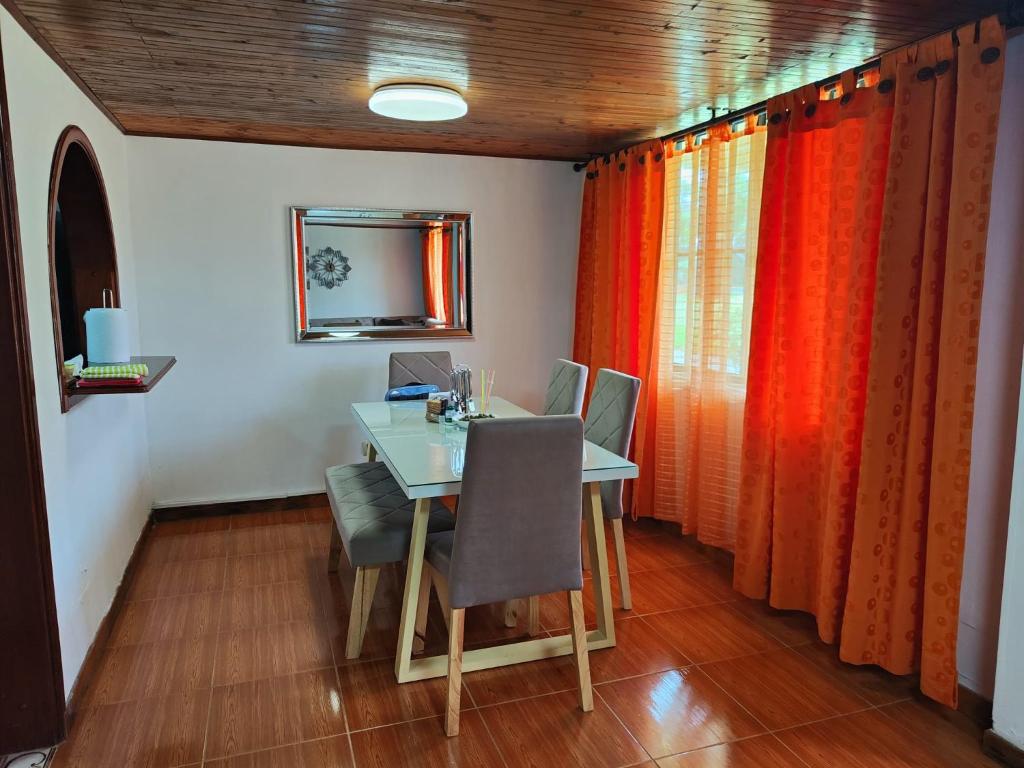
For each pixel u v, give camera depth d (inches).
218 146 154.9
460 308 177.3
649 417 154.9
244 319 161.0
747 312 127.8
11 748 81.0
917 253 89.4
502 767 79.4
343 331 168.1
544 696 93.1
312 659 101.7
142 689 93.8
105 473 112.5
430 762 80.0
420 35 91.6
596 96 121.0
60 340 89.7
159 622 112.6
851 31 89.7
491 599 86.9
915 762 80.5
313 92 119.1
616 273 164.4
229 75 109.0
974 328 81.9
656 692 94.1
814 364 109.8
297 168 160.9
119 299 134.1
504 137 155.4
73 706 86.7
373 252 168.7
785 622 113.4
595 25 87.4
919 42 87.6
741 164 128.9
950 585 86.2
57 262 126.4
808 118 106.6
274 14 83.8
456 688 84.7
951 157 85.1
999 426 84.7
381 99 115.0
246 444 164.7
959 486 84.4
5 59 75.5
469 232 175.3
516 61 102.0
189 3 80.3
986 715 87.2
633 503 158.1
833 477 101.2
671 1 80.3
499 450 82.2
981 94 80.0
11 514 77.4
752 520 119.0
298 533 152.9
